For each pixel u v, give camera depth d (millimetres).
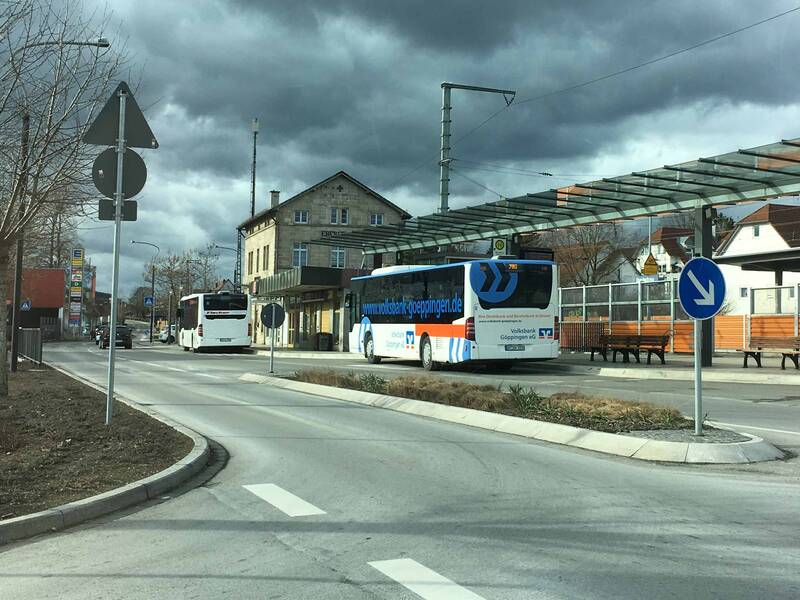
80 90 11562
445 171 24969
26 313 78500
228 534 5641
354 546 5285
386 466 8227
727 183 18938
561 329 30531
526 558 4945
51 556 5129
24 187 11617
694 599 4156
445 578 4562
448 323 22078
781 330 23344
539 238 60750
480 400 12359
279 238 59062
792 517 5957
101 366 28016
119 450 8539
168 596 4324
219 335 42250
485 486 7176
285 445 9648
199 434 9789
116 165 9695
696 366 9039
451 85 24703
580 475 7656
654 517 5969
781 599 4141
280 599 4250
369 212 60469
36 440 9180
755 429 10234
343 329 41656
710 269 9000
